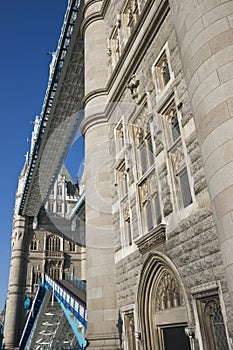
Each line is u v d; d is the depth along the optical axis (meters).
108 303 10.18
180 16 6.95
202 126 5.62
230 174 4.85
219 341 5.86
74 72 27.94
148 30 10.16
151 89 9.72
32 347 44.47
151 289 8.55
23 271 62.50
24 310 59.03
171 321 7.59
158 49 9.79
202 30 6.06
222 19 5.91
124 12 13.52
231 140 5.00
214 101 5.39
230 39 5.67
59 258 65.69
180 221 7.23
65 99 30.66
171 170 7.91
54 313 42.19
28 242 65.19
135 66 11.03
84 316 21.97
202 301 6.36
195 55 6.07
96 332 9.96
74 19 25.02
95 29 15.62
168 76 9.20
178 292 7.50
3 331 59.25
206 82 5.65
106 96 12.85
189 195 7.36
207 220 6.39
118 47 13.80
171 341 7.70
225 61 5.52
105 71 14.23
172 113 8.51
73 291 29.80
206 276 6.18
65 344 42.12
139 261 8.97
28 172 44.53
